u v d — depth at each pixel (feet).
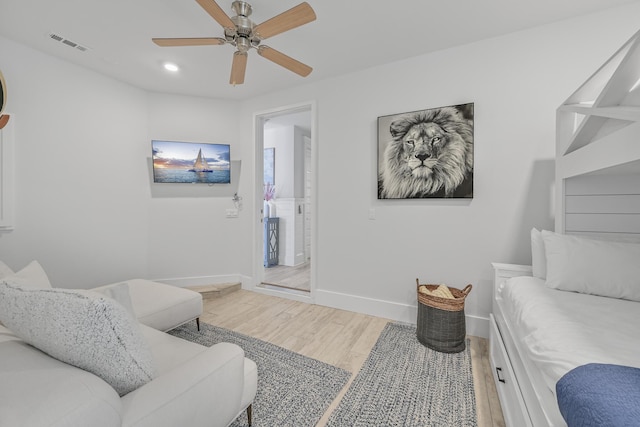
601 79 4.96
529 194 7.03
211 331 7.84
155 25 6.84
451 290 7.61
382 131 8.64
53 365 2.40
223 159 11.61
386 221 8.77
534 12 6.32
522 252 7.13
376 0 5.92
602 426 1.96
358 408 4.87
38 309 2.57
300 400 5.06
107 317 2.50
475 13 6.35
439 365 6.15
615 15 6.21
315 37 7.29
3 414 1.79
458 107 7.60
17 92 7.59
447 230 7.93
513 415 4.02
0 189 7.31
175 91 10.89
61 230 8.57
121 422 2.28
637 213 5.42
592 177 5.67
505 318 5.28
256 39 5.63
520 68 7.04
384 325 8.24
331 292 9.70
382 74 8.71
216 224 11.80
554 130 6.77
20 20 6.63
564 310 3.99
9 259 7.55
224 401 3.29
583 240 5.06
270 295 11.06
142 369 2.83
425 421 4.59
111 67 8.96
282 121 15.34
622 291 4.44
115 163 9.91
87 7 6.18
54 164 8.37
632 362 2.71
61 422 1.88
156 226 11.04
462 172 7.59
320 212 9.84
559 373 2.80
